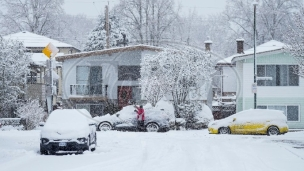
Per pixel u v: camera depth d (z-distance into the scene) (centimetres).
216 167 1455
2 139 2422
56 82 5019
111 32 5834
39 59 4788
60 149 1853
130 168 1414
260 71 4159
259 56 4134
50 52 2827
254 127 2972
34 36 5619
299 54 3100
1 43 3700
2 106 3653
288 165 1493
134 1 5800
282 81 4156
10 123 3603
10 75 3656
